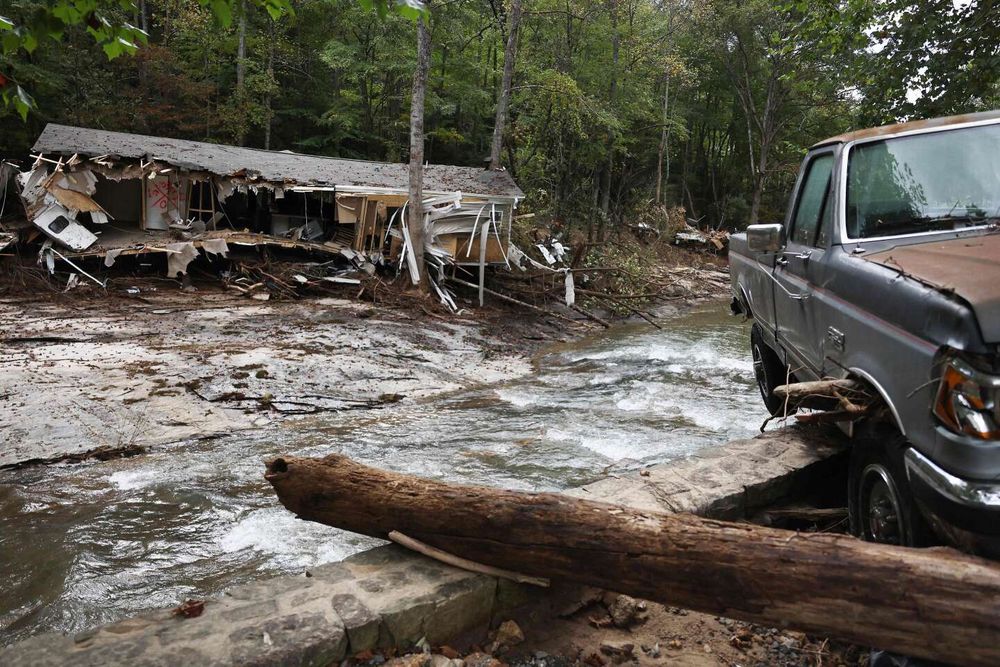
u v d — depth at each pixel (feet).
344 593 10.16
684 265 105.60
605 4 100.78
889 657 9.30
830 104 126.00
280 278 57.16
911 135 13.57
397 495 11.46
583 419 29.35
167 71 96.07
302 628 9.18
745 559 9.11
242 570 15.52
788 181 153.48
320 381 33.71
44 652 8.50
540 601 11.39
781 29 108.88
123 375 30.99
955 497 8.43
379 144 122.52
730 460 16.17
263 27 104.99
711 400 33.12
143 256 57.67
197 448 24.30
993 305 8.47
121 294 50.90
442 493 11.25
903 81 33.22
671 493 14.23
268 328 43.27
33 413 25.64
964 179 12.69
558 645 10.54
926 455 9.23
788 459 16.24
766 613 9.02
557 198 94.68
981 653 7.92
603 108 96.02
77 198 54.65
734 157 168.25
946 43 31.48
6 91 11.41
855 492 12.04
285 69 117.50
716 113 160.35
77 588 14.52
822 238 14.21
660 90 135.54
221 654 8.54
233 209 69.36
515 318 58.80
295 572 15.39
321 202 68.95
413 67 101.04
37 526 17.66
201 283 57.16
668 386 36.45
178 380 31.04
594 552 10.01
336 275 60.08
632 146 123.95
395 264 62.39
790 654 10.56
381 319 49.29
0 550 16.29
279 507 19.08
